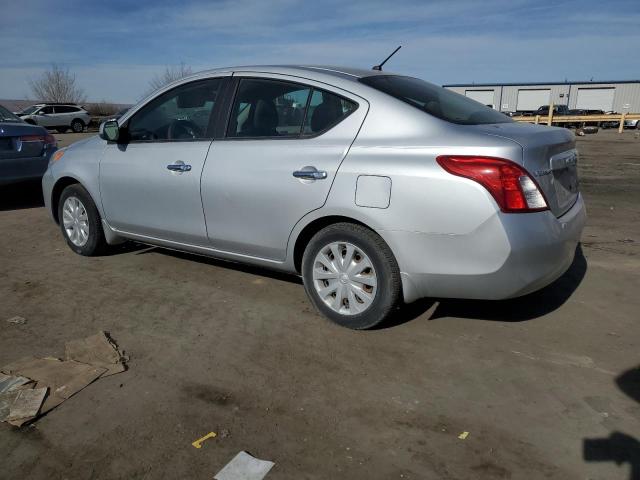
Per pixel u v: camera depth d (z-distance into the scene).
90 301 4.05
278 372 3.05
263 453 2.39
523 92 58.81
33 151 7.11
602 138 25.70
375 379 2.97
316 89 3.57
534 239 2.95
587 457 2.35
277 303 3.98
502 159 2.89
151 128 4.41
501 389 2.87
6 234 6.07
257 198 3.68
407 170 3.08
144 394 2.84
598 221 6.66
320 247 3.52
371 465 2.31
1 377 2.97
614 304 3.97
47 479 2.24
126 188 4.48
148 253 5.21
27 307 3.95
